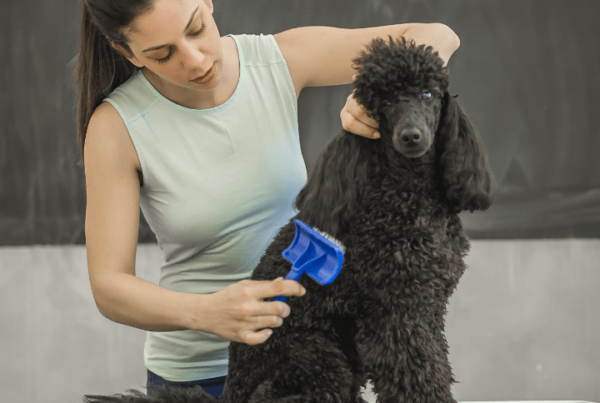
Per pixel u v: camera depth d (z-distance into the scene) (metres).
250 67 1.47
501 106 5.20
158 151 1.38
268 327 1.18
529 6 5.11
